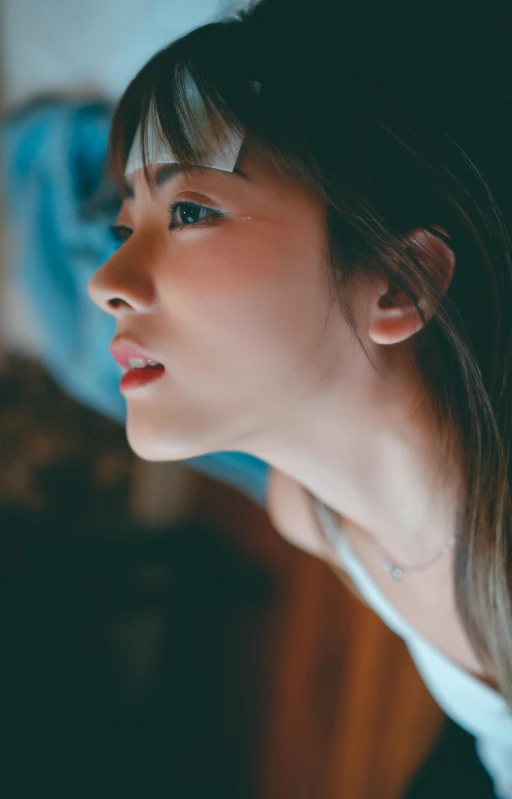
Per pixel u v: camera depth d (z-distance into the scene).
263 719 1.02
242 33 0.42
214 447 0.45
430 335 0.45
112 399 0.68
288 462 0.48
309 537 0.63
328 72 0.41
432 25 0.43
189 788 1.00
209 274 0.42
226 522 1.09
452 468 0.48
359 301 0.43
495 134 0.43
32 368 0.87
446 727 0.68
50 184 0.62
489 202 0.43
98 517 0.97
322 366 0.43
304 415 0.45
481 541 0.47
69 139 0.60
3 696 0.90
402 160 0.42
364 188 0.41
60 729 0.92
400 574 0.54
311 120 0.41
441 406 0.46
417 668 0.82
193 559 1.06
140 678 0.99
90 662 0.92
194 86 0.41
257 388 0.43
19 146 0.63
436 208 0.43
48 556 0.91
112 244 0.58
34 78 0.64
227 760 1.06
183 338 0.43
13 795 0.90
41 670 0.91
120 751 0.98
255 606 1.00
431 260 0.43
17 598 0.89
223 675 1.07
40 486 0.90
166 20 0.59
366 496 0.49
